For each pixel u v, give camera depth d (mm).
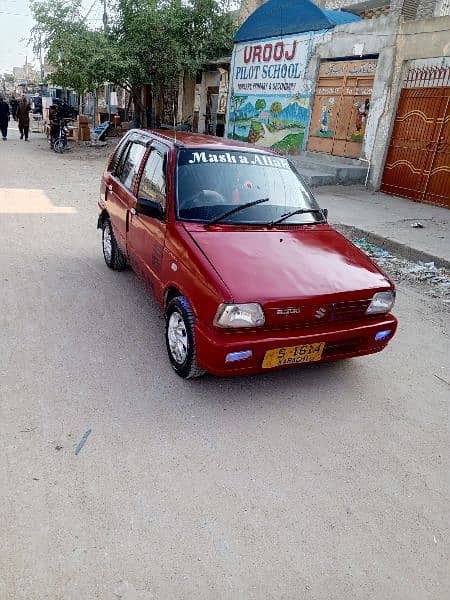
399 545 2463
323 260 3682
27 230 7363
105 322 4484
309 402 3580
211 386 3641
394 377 4055
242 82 16859
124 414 3227
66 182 11867
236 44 16875
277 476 2832
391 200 10648
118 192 5219
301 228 4117
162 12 18000
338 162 12914
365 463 3018
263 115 16000
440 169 9977
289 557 2330
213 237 3633
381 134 11164
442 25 9688
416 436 3322
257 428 3230
